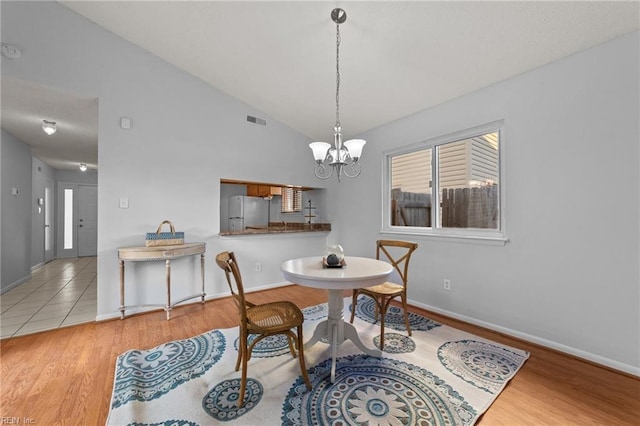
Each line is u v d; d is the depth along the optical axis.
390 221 3.75
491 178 2.70
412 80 2.69
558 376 1.86
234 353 2.15
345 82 2.93
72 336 2.44
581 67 2.06
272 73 3.03
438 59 2.35
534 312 2.33
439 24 2.00
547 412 1.52
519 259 2.42
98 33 2.70
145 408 1.53
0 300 3.40
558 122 2.18
